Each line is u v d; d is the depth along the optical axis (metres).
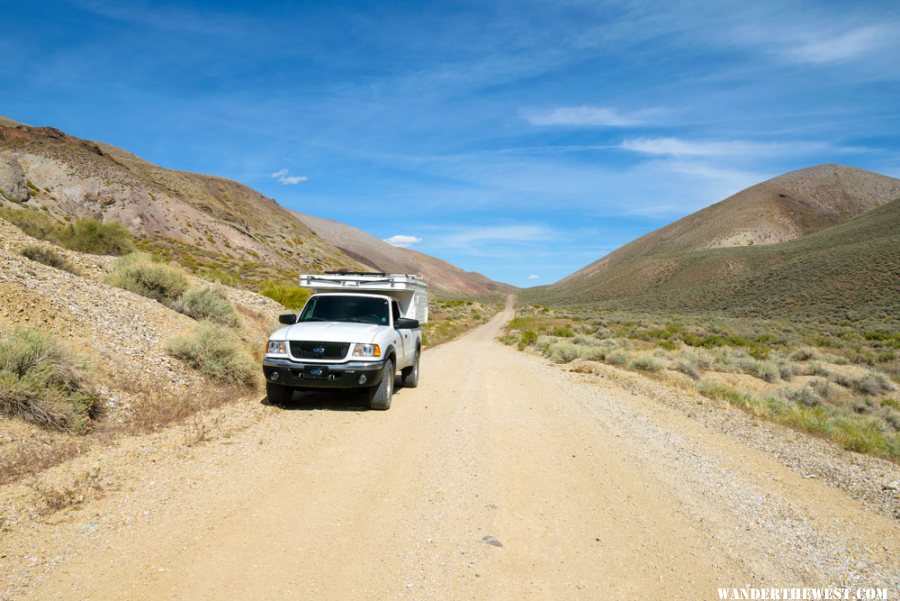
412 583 3.52
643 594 3.51
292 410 8.52
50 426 5.92
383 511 4.71
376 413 8.73
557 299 168.00
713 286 104.12
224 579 3.43
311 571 3.60
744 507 5.21
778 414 11.09
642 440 7.70
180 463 5.60
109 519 4.20
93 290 10.75
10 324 7.47
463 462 6.29
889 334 41.12
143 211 66.75
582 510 4.95
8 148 66.94
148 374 8.30
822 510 5.26
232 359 9.71
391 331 9.48
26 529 3.90
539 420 8.80
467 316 72.94
